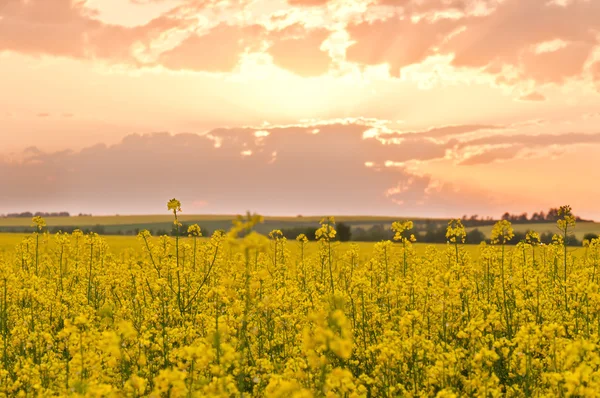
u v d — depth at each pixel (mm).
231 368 9562
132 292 15328
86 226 128000
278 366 9852
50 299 13812
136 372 9359
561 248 19594
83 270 19312
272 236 20656
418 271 17562
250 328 11602
